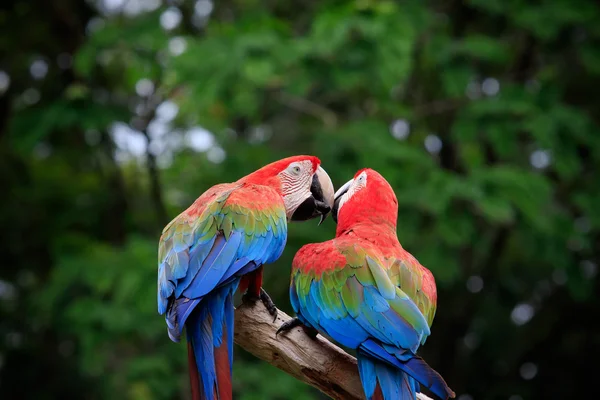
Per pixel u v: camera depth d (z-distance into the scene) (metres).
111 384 11.31
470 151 11.25
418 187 9.36
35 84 11.86
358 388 4.60
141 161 12.78
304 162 5.90
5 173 12.08
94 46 9.95
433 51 10.30
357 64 8.91
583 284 10.73
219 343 4.46
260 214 5.05
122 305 9.24
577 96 11.92
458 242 9.20
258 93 10.20
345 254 4.64
